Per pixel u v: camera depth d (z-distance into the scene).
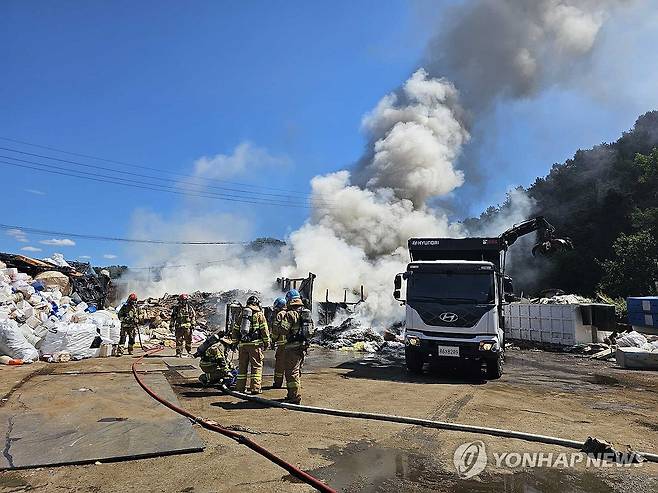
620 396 8.66
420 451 4.94
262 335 7.81
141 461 4.39
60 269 18.27
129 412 6.13
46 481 3.86
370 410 6.82
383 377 10.36
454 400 7.80
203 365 8.44
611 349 16.62
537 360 15.55
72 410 6.16
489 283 10.32
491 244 11.66
